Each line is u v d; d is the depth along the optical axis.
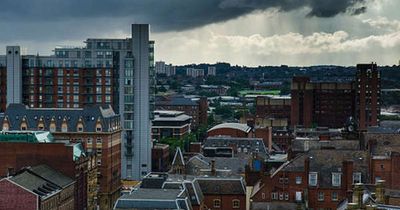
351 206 115.38
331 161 197.50
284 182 196.25
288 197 195.88
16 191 198.62
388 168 179.00
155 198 178.00
